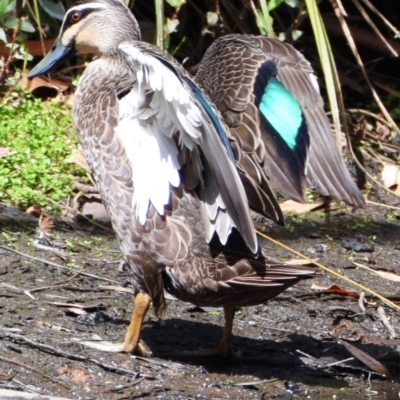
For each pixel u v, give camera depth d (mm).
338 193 8180
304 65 8938
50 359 8164
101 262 10133
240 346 8930
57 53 9711
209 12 13688
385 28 15195
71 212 11039
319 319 9633
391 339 9438
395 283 10531
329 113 13969
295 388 8312
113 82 8570
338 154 8375
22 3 13094
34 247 10195
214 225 7785
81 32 9617
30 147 11703
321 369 8695
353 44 12891
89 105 8320
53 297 9281
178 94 6867
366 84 14758
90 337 8625
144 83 7324
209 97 8469
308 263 10609
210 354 8602
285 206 11867
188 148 7582
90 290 9523
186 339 8930
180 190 7859
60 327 8727
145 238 7910
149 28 13977
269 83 8578
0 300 9070
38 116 12367
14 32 12648
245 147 8117
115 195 7996
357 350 8711
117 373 8117
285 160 8188
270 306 9758
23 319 8773
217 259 7770
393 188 12656
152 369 8250
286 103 8484
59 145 11750
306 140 8375
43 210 10977
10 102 12758
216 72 8773
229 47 9094
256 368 8562
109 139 8016
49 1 12742
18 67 13555
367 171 12945
